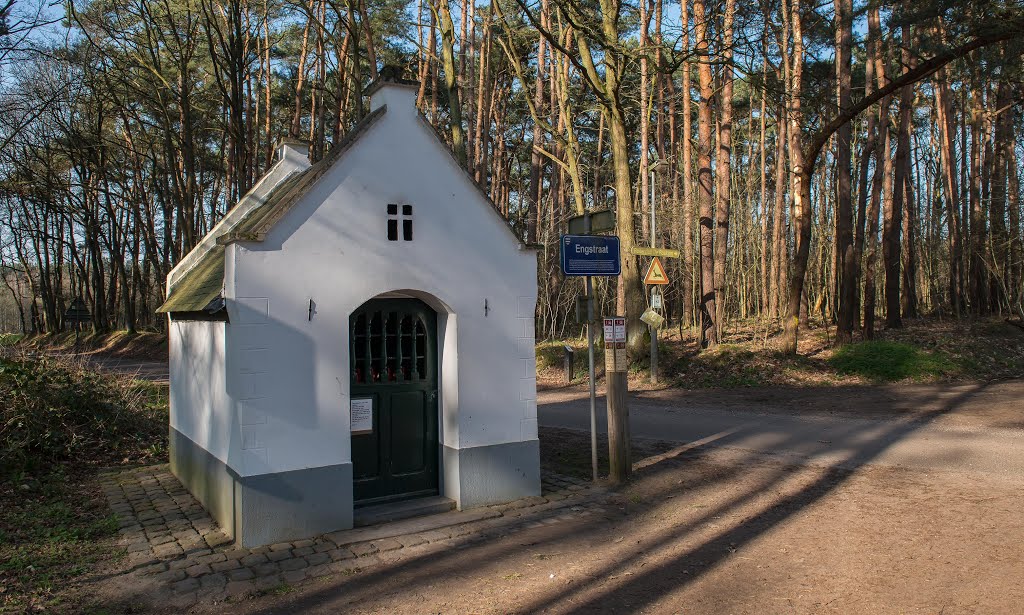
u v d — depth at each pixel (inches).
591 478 333.1
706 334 790.5
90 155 1054.4
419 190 276.4
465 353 284.7
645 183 851.4
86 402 421.1
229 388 247.1
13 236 1669.5
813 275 1245.1
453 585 204.8
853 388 614.9
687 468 343.6
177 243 1209.4
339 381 257.4
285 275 247.1
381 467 280.5
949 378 642.8
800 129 929.5
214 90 1002.1
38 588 203.9
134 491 325.1
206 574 215.9
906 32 763.4
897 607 179.0
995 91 1120.8
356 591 201.9
